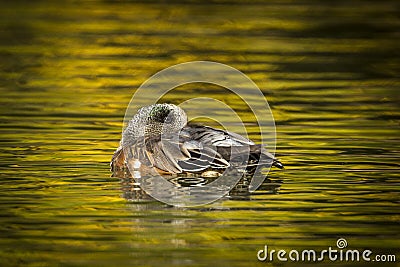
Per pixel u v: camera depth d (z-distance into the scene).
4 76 26.56
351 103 23.20
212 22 35.53
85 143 18.28
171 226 12.69
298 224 12.79
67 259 11.58
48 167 15.96
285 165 16.11
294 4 39.69
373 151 17.41
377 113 21.86
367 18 36.41
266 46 31.31
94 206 13.55
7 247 11.98
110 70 27.70
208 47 30.98
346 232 12.52
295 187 14.56
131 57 29.48
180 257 11.63
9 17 36.25
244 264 11.46
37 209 13.42
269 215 13.14
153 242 12.13
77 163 16.33
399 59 29.56
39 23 35.16
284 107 22.72
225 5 39.38
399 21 35.81
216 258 11.62
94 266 11.35
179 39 32.34
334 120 20.97
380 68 28.17
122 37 32.72
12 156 16.86
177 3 39.81
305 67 28.28
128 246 11.99
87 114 21.64
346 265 11.48
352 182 14.91
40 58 29.31
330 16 36.84
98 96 24.06
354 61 29.17
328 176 15.31
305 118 21.22
